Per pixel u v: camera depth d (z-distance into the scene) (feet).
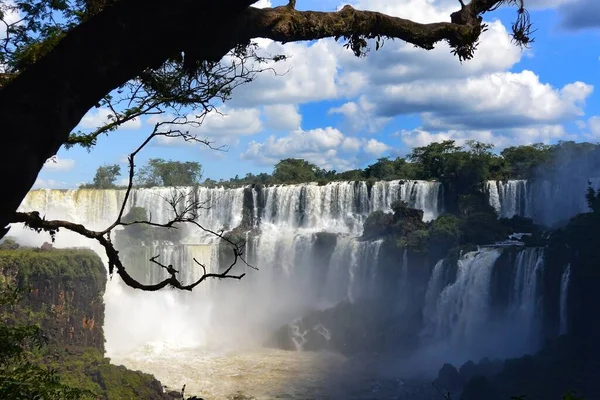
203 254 286.05
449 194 287.48
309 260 282.15
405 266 250.37
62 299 198.70
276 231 305.32
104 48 28.53
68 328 197.88
